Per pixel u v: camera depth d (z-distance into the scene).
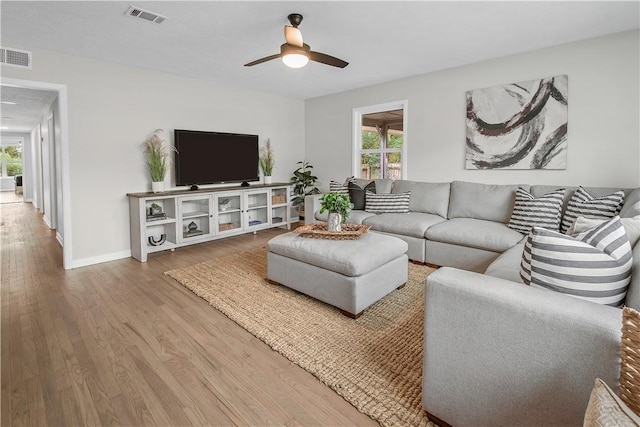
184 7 2.66
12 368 1.90
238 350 2.10
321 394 1.70
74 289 3.10
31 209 8.56
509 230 3.24
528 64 3.75
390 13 2.78
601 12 2.80
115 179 4.11
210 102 5.02
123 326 2.39
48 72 3.55
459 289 1.30
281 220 5.90
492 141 4.05
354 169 5.70
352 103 5.57
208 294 2.94
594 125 3.41
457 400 1.36
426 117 4.64
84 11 2.70
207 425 1.50
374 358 1.99
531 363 1.14
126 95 4.15
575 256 1.26
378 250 2.67
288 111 6.18
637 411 0.84
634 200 2.62
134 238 4.12
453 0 2.57
